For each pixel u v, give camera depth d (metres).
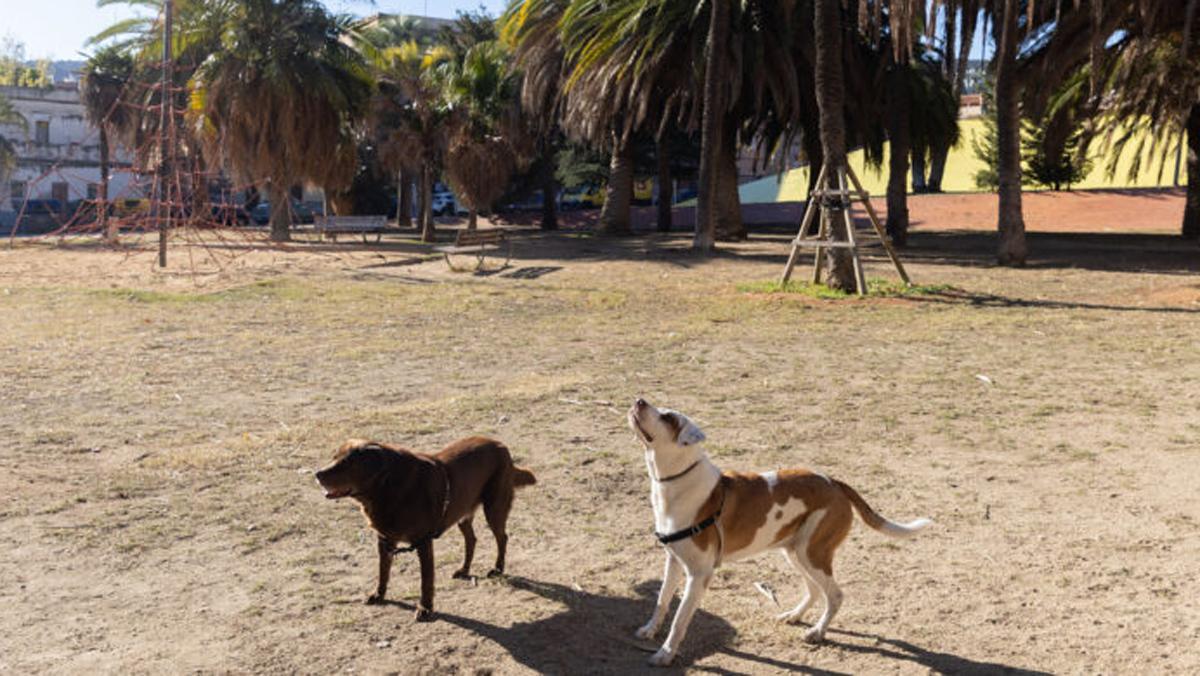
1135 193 50.41
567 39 33.31
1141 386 11.30
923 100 37.88
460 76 40.03
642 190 70.38
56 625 5.13
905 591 5.81
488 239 26.55
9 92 66.56
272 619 5.27
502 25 38.53
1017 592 5.78
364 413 9.92
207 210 37.78
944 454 8.66
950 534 6.74
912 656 4.98
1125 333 14.97
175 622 5.21
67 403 10.32
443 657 4.88
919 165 41.62
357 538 6.55
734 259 27.72
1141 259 27.56
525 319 16.95
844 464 8.34
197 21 37.09
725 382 11.66
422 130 40.47
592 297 19.78
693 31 30.83
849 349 13.88
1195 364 12.52
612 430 9.37
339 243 37.53
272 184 38.12
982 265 25.97
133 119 46.09
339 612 5.38
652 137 47.22
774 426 9.59
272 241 37.97
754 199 68.12
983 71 53.25
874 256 29.31
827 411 10.20
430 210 40.53
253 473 7.86
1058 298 19.14
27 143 67.00
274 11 36.66
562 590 5.77
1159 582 5.90
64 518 6.77
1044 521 6.98
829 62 19.55
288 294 20.27
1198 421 9.66
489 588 5.78
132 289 20.80
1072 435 9.26
